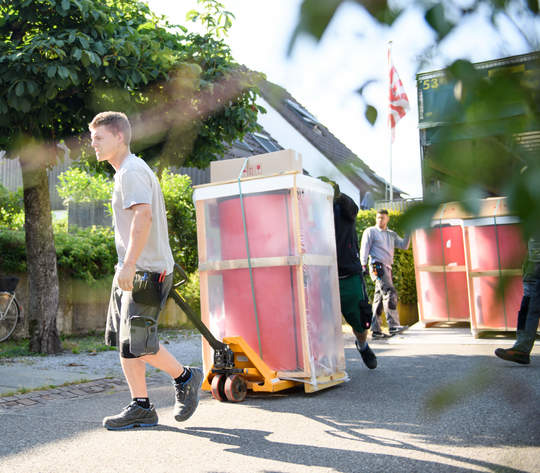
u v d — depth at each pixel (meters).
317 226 4.08
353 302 4.69
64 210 12.97
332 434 2.86
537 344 6.27
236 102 6.71
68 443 2.76
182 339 7.64
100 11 5.31
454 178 0.42
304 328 3.86
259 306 3.98
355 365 5.20
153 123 6.44
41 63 4.89
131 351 2.87
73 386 4.34
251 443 2.73
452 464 2.32
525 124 0.40
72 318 7.95
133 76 5.41
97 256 8.12
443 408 0.51
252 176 3.99
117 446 2.71
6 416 3.35
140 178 2.91
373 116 0.48
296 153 3.96
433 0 0.44
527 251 0.42
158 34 6.43
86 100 5.59
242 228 4.04
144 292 2.92
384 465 2.34
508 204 0.39
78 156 6.70
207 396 3.97
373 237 7.45
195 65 5.98
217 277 4.16
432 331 7.54
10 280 6.84
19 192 9.55
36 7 5.29
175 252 9.05
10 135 5.71
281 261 3.87
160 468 2.38
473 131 0.41
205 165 7.23
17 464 2.45
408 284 8.75
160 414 3.39
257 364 3.81
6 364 5.36
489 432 2.75
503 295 0.45
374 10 0.43
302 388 4.17
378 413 3.29
